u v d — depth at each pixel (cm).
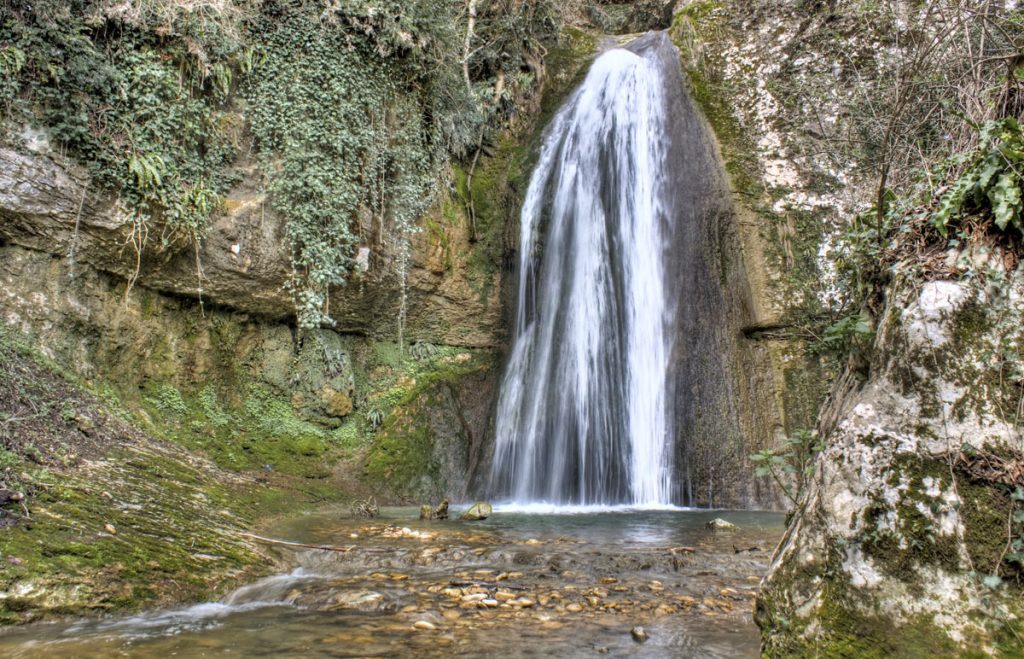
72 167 718
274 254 916
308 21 966
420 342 1152
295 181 923
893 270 313
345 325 1058
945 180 337
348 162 988
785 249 1102
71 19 723
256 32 924
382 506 928
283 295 950
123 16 768
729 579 488
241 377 938
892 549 251
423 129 1141
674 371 1084
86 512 479
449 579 482
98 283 773
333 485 928
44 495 474
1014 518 236
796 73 1215
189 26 829
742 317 1085
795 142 1166
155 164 774
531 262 1262
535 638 364
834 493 271
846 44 1184
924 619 238
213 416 878
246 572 488
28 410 590
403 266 1070
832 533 267
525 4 1455
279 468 899
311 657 335
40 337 697
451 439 1089
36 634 359
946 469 251
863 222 416
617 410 1098
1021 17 438
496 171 1324
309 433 970
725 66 1283
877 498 260
